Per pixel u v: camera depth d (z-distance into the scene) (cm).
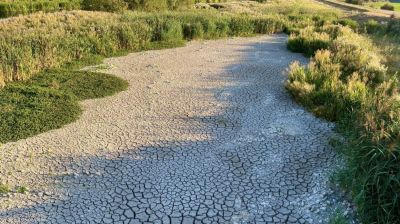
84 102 657
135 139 524
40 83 737
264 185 420
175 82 766
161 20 1184
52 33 940
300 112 605
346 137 480
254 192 409
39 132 540
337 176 403
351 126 491
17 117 577
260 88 725
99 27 1044
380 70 717
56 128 554
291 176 435
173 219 369
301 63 915
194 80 779
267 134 534
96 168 453
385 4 3712
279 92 700
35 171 447
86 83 745
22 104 625
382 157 353
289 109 620
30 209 382
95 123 574
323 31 1196
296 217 371
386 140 367
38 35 896
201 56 988
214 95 690
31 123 560
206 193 407
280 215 374
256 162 464
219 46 1124
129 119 589
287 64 906
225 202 393
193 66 888
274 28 1395
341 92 602
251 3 2406
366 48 952
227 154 483
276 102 651
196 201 395
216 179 431
